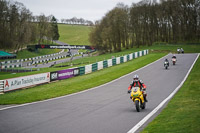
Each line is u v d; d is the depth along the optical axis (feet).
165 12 306.76
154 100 46.42
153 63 131.95
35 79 73.61
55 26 505.66
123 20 275.39
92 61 194.90
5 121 32.24
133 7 303.07
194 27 305.32
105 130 27.17
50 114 36.09
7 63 236.22
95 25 308.81
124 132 26.35
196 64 115.96
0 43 299.99
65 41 531.91
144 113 35.55
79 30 652.89
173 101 43.32
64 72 88.33
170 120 29.63
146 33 320.29
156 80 76.38
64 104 44.45
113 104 43.37
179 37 335.06
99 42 300.40
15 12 300.20
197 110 34.19
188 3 292.81
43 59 283.18
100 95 54.08
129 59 155.53
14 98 52.49
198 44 284.61
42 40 449.06
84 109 39.40
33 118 33.63
